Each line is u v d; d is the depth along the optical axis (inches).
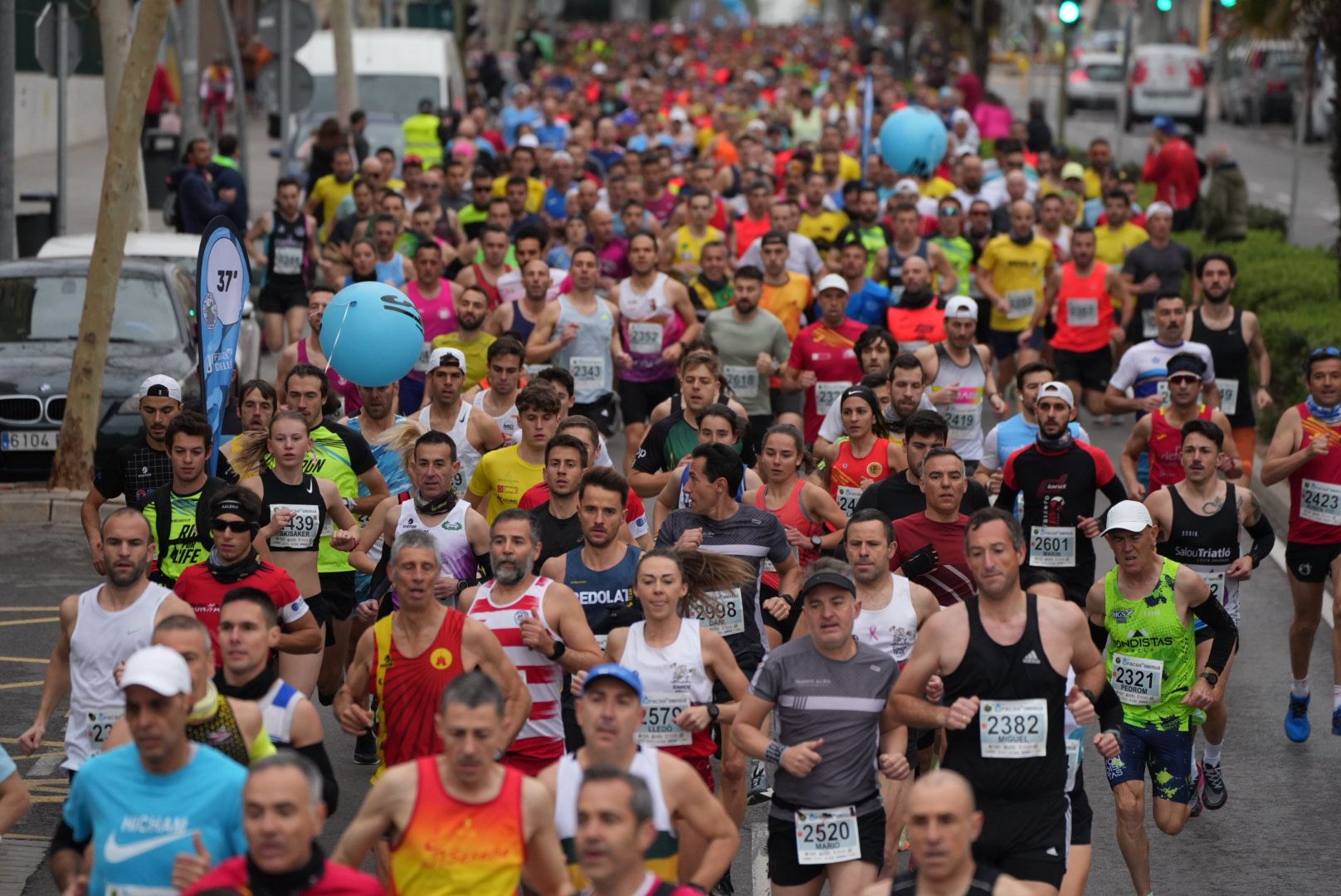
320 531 1229.1
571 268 1840.6
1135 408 1699.1
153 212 4111.7
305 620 1064.2
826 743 906.1
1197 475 1278.3
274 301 2561.5
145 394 1259.8
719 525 1140.5
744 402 1822.1
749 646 1111.0
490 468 1301.7
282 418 1206.9
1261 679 1483.8
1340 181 2733.8
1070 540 1326.3
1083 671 911.0
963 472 1162.0
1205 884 1068.5
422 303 1857.8
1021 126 3789.4
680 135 4480.8
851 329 1787.6
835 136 3139.8
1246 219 3393.2
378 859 891.4
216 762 741.3
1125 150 6254.9
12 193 2361.0
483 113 4126.5
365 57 4124.0
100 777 738.2
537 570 1162.0
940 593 1177.4
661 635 973.8
